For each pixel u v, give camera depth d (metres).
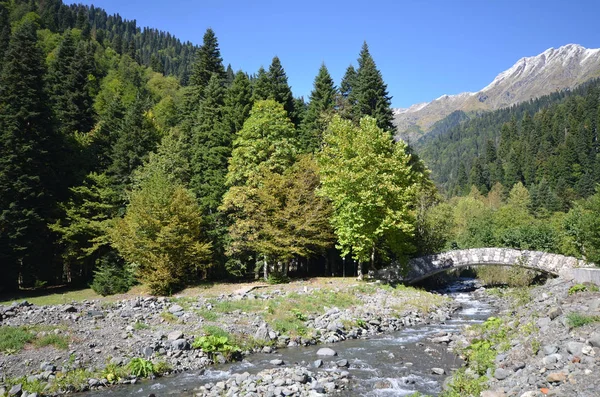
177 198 33.28
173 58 197.62
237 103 46.12
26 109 37.25
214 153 41.44
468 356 16.38
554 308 15.62
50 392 13.16
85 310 20.25
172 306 22.44
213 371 15.49
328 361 16.75
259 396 12.60
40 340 16.00
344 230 32.44
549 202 89.19
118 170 43.09
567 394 9.29
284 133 39.25
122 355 15.86
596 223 33.53
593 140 126.50
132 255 32.50
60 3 141.12
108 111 51.88
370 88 47.72
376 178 31.52
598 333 11.24
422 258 38.69
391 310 26.08
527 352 12.85
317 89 52.06
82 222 36.91
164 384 14.17
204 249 32.97
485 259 38.22
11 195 35.41
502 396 10.34
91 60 87.62
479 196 114.06
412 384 13.96
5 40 65.88
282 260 35.34
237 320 21.09
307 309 24.45
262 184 35.94
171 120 76.38
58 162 40.81
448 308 29.05
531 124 160.88
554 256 36.12
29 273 36.94
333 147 35.44
